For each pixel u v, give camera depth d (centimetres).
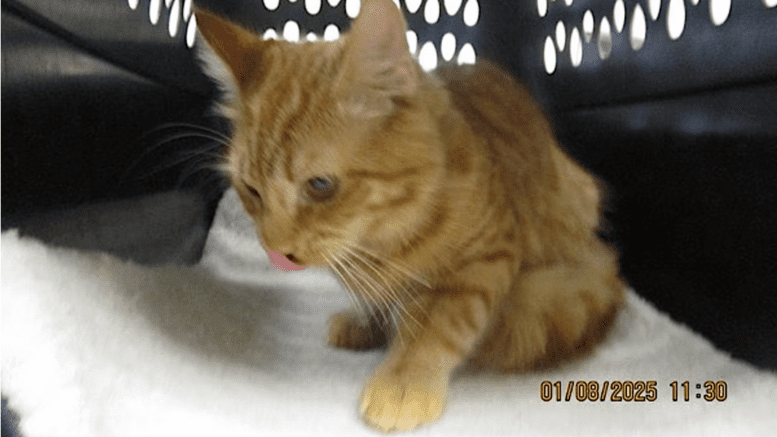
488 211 99
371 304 112
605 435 89
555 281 113
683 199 122
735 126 106
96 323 94
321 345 117
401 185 92
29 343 84
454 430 89
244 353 107
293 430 87
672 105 123
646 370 106
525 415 93
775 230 98
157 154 137
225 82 104
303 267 99
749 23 102
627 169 139
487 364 107
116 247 119
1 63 84
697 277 118
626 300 132
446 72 124
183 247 154
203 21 101
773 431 89
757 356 105
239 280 150
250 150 93
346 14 187
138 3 128
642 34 132
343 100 88
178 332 105
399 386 91
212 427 85
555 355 109
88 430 80
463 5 186
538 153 122
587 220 134
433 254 98
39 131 93
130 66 124
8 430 80
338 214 91
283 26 186
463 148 98
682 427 90
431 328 96
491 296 100
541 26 172
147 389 88
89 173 108
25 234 92
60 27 98
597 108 150
